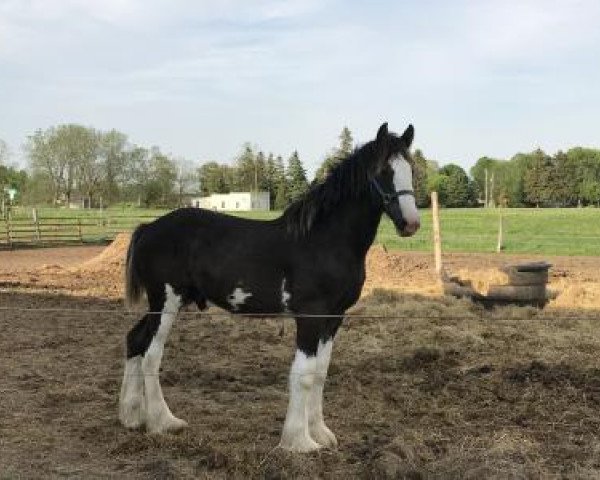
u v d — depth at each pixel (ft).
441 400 23.09
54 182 245.24
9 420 20.92
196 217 19.97
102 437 19.38
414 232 18.02
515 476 16.08
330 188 18.30
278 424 20.67
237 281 18.85
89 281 58.65
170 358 29.43
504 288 40.88
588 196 301.84
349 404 22.76
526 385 24.75
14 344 32.09
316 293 18.15
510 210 206.28
